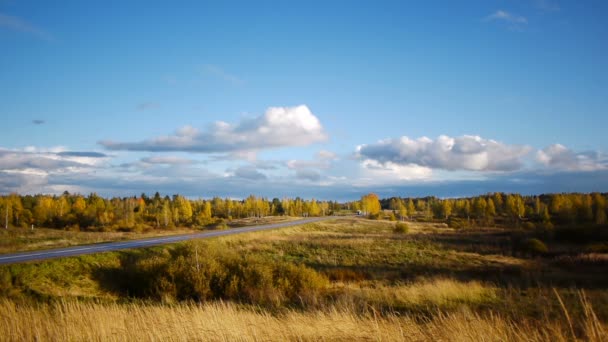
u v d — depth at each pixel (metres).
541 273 25.80
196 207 134.50
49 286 16.23
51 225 84.19
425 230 72.75
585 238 51.19
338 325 7.55
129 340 6.82
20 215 83.31
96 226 76.00
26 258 19.22
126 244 28.08
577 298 14.33
